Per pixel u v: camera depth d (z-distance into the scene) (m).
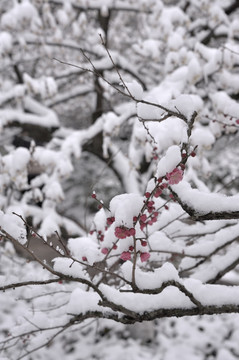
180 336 5.16
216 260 2.73
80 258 2.58
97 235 2.96
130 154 5.05
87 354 4.75
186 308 1.80
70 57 8.28
